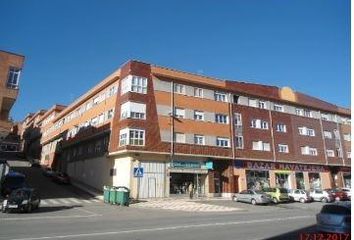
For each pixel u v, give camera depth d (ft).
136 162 116.67
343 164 181.27
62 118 211.41
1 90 103.19
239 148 142.00
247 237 46.29
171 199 117.80
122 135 120.26
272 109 161.17
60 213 74.49
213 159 134.41
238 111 147.23
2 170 132.87
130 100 120.26
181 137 127.65
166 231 50.67
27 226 53.36
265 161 148.56
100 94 152.25
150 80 126.93
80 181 161.68
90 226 54.60
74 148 181.06
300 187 159.94
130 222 60.90
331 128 184.03
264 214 80.84
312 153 169.78
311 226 58.13
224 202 115.96
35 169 198.08
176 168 123.54
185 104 132.26
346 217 44.65
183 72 135.64
